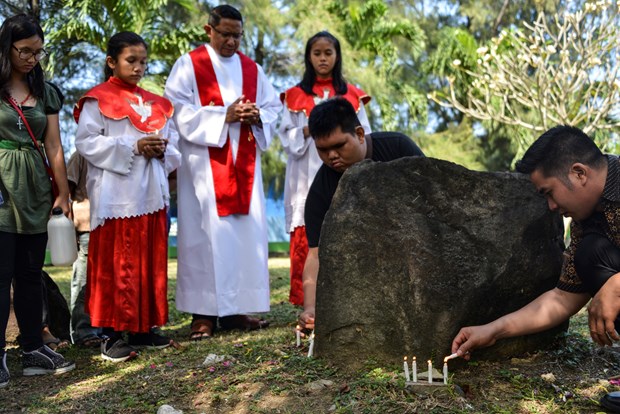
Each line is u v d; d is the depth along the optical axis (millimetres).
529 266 3518
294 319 5770
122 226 4629
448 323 3359
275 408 3197
